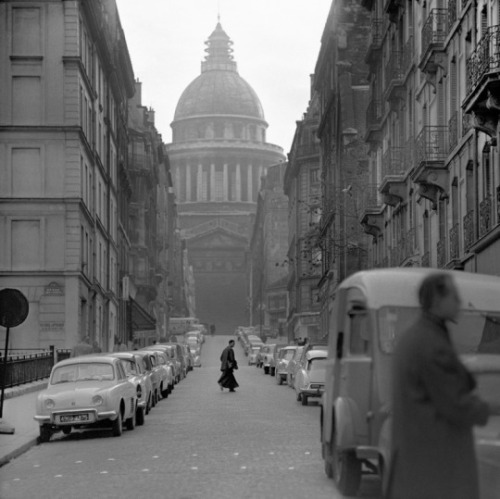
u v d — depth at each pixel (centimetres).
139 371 3056
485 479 967
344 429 1387
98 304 6438
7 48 5391
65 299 5369
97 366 2548
